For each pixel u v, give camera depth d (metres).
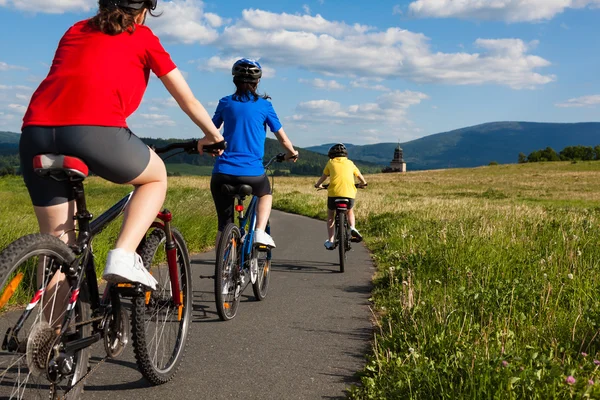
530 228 9.70
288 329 4.76
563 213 14.34
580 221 10.48
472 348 3.54
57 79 2.47
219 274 4.80
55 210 2.58
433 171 118.00
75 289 2.55
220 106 5.29
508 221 10.95
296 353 4.10
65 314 2.51
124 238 2.69
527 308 4.89
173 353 3.49
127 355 3.86
